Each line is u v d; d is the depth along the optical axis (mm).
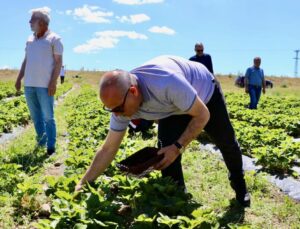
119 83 3430
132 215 4211
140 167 3791
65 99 22922
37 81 7141
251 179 5738
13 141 8586
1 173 5332
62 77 42625
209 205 4945
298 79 63875
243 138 8203
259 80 14875
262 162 6809
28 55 7203
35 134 9305
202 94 4242
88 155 6223
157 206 4160
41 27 7062
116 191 4875
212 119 4461
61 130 10688
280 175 6426
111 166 5637
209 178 5969
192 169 6480
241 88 45594
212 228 3822
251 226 4309
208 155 7551
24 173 5602
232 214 4660
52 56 7152
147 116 3969
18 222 4219
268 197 5375
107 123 10188
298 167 6828
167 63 3945
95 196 4074
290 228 4430
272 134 8523
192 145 8180
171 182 4578
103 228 3840
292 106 18516
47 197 4789
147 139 9031
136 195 4406
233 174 4836
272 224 4500
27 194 4586
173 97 3686
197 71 4227
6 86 26094
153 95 3709
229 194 5336
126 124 4117
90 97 21281
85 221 3756
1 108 12445
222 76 65500
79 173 5402
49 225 3699
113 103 3459
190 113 3779
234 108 14703
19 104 14766
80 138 8281
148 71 3721
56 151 7527
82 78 60969
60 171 6418
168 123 4238
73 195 4270
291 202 5137
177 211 4180
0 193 4859
